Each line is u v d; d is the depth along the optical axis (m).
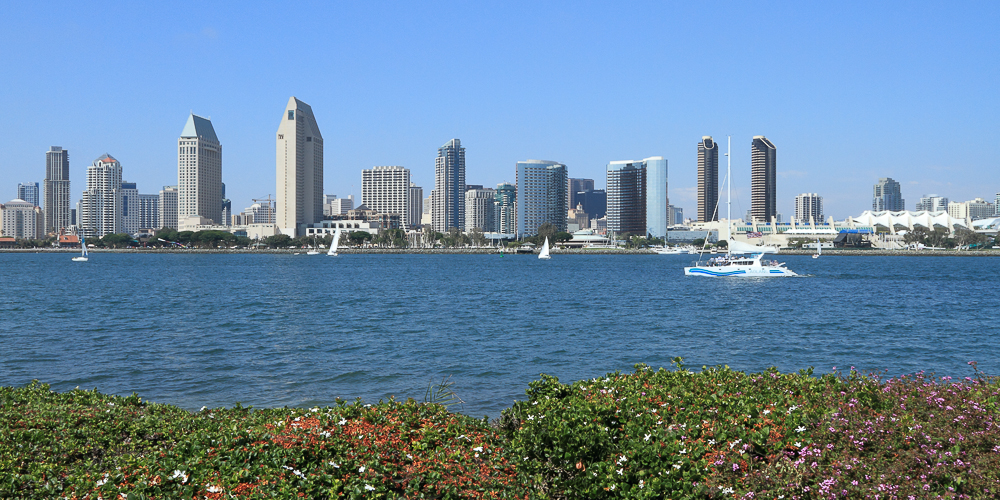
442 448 15.66
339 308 77.31
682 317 68.19
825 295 100.19
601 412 16.69
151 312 72.19
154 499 13.53
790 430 14.88
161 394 31.73
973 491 12.46
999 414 14.33
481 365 39.53
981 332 56.97
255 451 14.99
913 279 145.38
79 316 67.69
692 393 17.78
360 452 15.02
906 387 17.00
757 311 75.25
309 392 32.12
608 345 48.00
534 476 15.35
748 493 13.12
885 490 12.47
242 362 40.31
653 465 14.44
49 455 15.96
